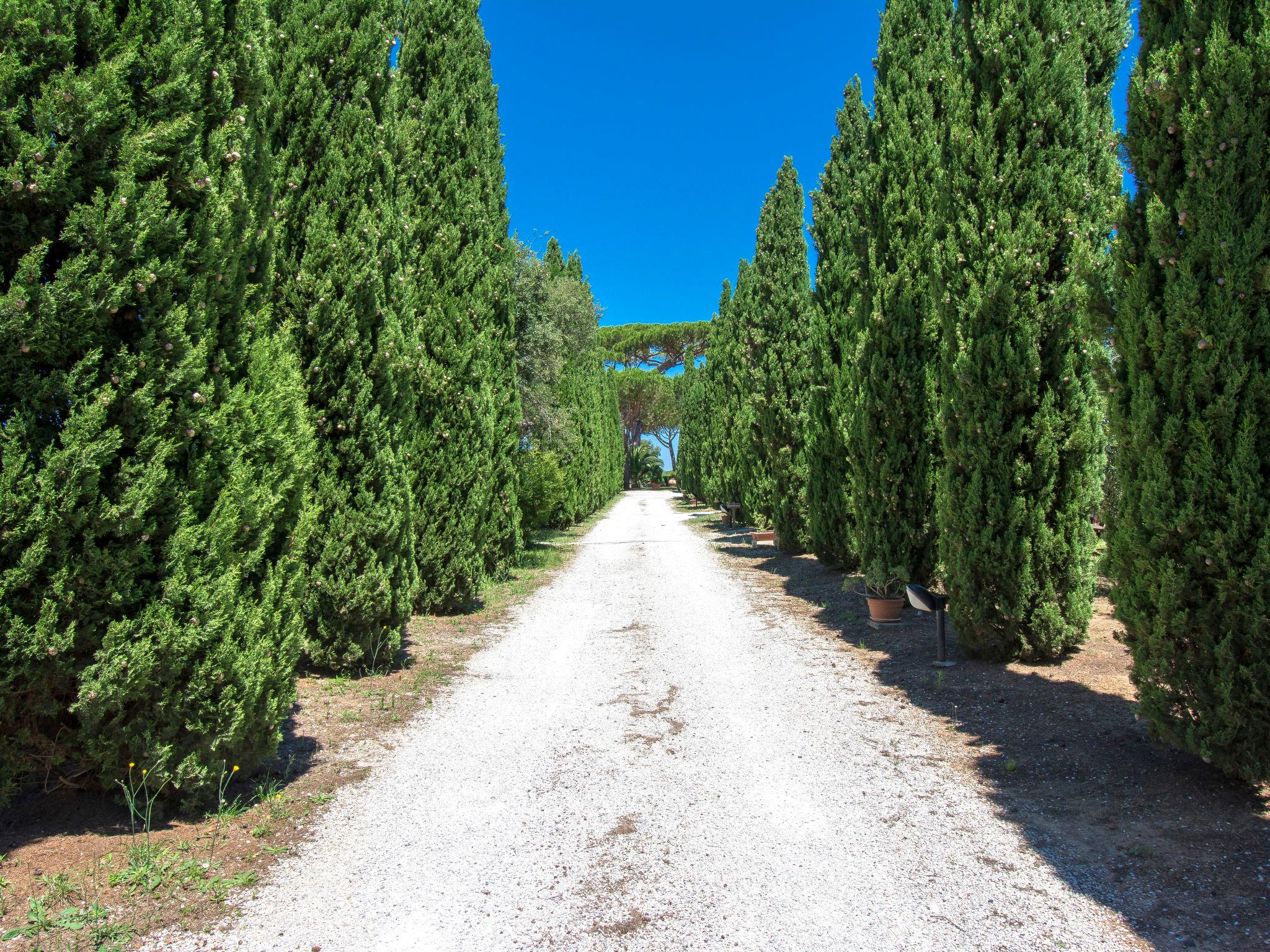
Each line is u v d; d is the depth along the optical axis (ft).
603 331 160.97
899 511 27.81
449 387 28.17
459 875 9.78
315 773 13.42
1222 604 10.90
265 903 9.05
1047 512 19.13
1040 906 8.86
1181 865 9.61
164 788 11.10
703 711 17.01
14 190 8.83
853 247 34.06
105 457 9.50
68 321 9.23
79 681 9.89
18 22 8.87
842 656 22.02
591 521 86.38
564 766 13.74
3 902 8.82
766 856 10.21
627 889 9.37
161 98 10.09
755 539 54.85
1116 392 12.32
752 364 50.14
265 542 11.89
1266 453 10.50
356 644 19.92
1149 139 11.85
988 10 20.04
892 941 8.19
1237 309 10.56
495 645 24.44
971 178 19.79
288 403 13.00
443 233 28.66
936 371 26.89
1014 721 15.44
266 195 12.90
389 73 21.42
